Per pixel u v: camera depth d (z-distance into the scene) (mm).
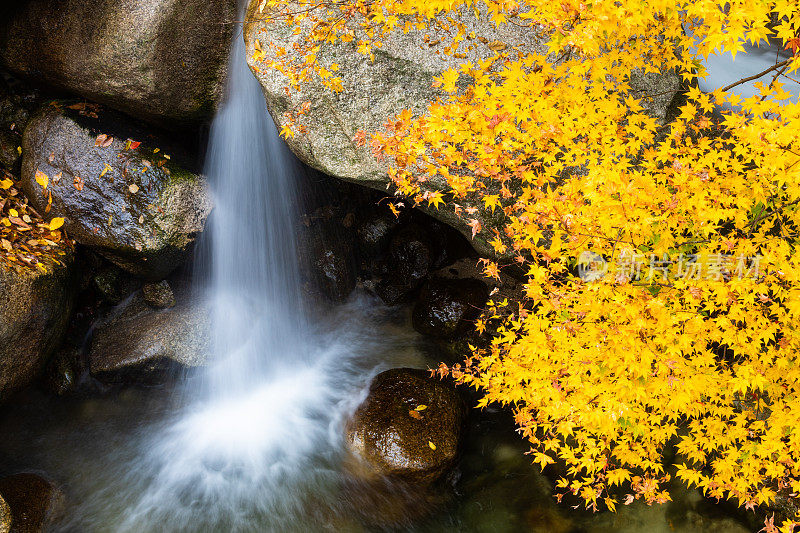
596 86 3326
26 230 4703
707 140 3170
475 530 4340
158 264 5047
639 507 4426
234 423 5160
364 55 3924
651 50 3549
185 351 5176
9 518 3684
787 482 3928
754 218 3115
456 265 6059
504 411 5207
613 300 3283
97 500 4359
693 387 3322
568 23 2689
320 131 4188
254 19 4035
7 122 5223
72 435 4820
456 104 3285
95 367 5031
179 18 4438
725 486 3615
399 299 6230
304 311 6262
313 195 6305
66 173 4832
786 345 3373
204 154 5473
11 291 4148
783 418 3475
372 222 6297
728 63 5477
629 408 3223
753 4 2496
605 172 2867
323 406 5320
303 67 3938
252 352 5637
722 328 3469
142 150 4910
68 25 4578
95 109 5012
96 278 5230
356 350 5906
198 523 4277
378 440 4465
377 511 4422
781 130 2664
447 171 3555
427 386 4793
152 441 4887
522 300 5617
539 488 4594
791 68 2705
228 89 5078
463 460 4793
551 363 3557
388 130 3426
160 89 4719
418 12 3725
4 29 4887
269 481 4617
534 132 3221
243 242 5891
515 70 3307
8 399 4418
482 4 3947
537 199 3281
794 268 3047
